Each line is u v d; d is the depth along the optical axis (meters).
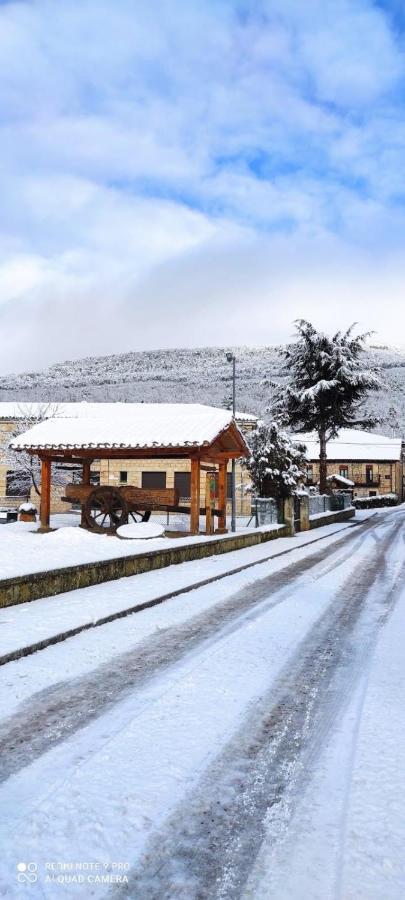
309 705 5.14
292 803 3.51
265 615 8.88
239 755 4.15
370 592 11.20
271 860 2.96
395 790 3.67
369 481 71.81
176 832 3.20
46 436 20.25
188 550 15.17
